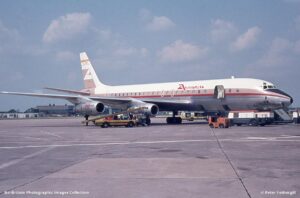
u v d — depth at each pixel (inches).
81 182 437.7
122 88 2242.9
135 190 391.9
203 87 1849.2
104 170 520.4
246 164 557.9
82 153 734.5
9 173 508.4
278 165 546.9
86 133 1352.1
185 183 424.2
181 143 900.0
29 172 514.9
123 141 981.8
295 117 1979.6
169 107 1995.6
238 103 1758.1
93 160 626.2
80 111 1893.5
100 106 1865.2
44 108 7229.3
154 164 569.0
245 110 1769.2
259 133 1202.6
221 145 840.9
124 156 673.0
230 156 650.2
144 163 580.1
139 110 1807.3
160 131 1382.9
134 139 1037.8
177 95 1941.4
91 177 468.8
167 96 1983.3
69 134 1314.0
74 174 492.4
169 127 1686.8
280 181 428.8
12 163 606.5
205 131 1341.0
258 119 1707.7
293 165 546.3
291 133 1194.6
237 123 1764.3
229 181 431.8
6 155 718.5
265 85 1708.9
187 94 1899.6
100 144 915.4
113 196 367.2
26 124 2500.0
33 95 1855.3
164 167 539.2
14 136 1250.6
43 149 824.9
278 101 1658.5
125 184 422.9
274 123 1996.8
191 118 2807.6
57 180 452.1
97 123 1814.7
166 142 931.3
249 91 1717.5
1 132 1496.1
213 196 361.1
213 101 1820.9
